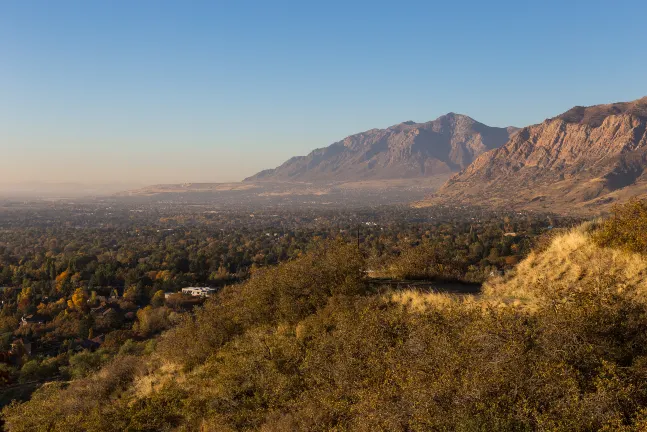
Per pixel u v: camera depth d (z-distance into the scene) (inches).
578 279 489.4
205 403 520.1
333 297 612.4
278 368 498.6
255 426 438.9
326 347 474.0
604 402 260.1
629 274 450.0
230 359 584.1
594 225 613.9
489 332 335.0
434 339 374.3
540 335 321.4
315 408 400.2
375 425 318.0
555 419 261.1
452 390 297.3
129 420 559.5
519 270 584.1
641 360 293.1
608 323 319.3
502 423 263.3
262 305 681.0
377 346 418.6
